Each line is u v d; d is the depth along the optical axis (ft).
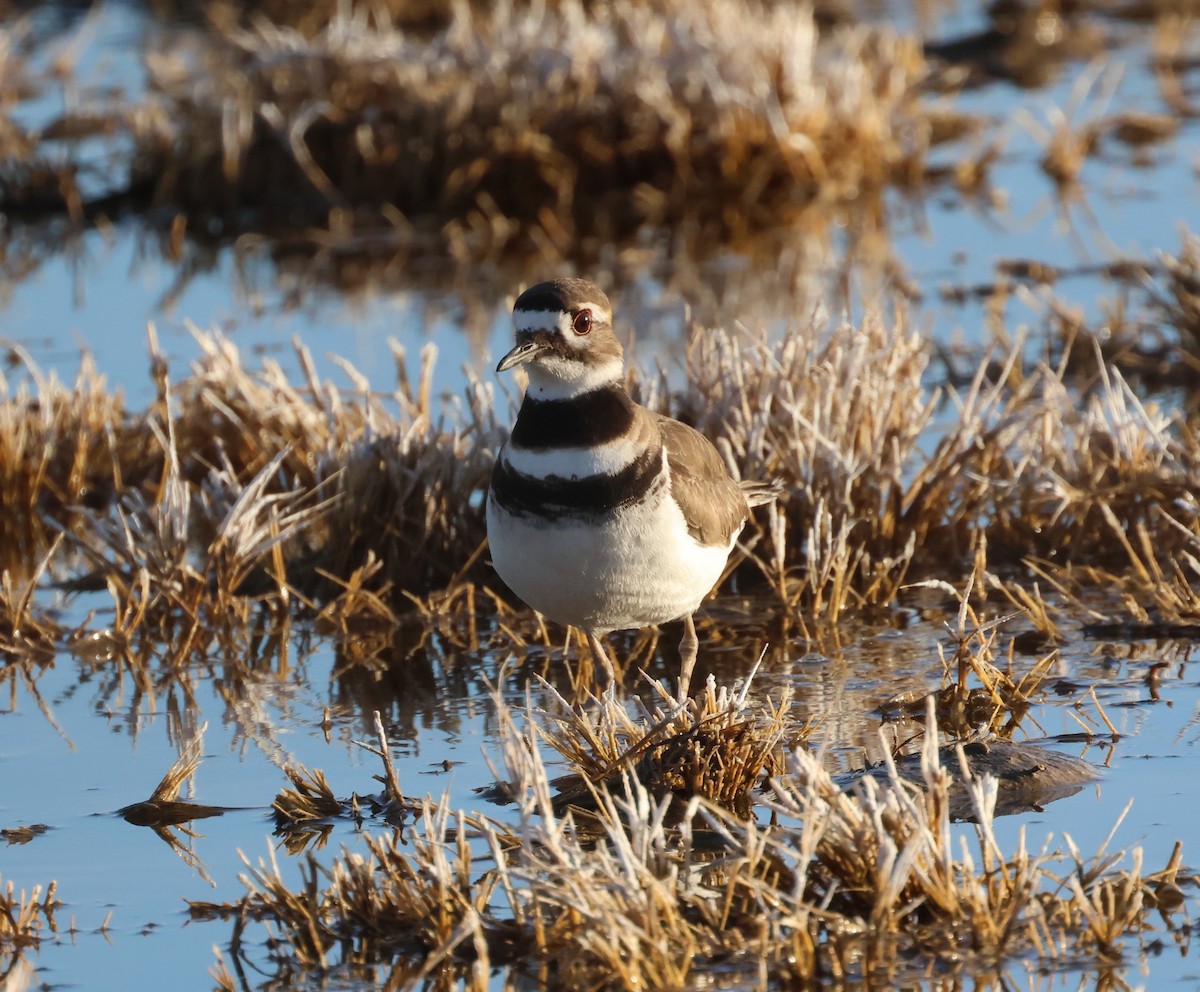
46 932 26.03
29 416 48.91
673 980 23.35
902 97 78.43
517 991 23.81
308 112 72.74
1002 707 32.40
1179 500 39.32
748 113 72.38
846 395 41.01
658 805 28.84
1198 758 30.12
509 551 30.22
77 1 106.01
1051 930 24.57
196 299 63.62
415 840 26.37
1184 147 77.20
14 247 71.87
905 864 24.12
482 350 55.67
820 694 34.06
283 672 37.17
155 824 29.78
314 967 24.80
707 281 63.00
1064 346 53.78
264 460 44.88
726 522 31.89
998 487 41.52
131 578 40.98
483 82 73.15
